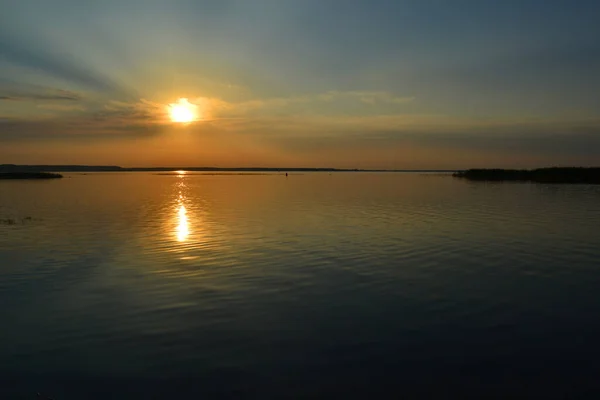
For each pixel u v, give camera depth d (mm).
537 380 9516
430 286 16219
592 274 17750
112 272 18344
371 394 9062
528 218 34406
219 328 12430
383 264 19516
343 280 17062
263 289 15969
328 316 13273
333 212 39531
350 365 10250
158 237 26344
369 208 43000
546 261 19969
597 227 29672
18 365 10367
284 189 79875
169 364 10359
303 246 23469
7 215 37438
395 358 10555
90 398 9008
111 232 28266
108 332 12195
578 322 12672
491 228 29391
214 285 16484
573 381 9461
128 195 62938
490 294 15266
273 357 10664
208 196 61250
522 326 12406
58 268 19031
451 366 10148
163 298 15031
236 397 8992
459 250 22391
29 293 15633
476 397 8930
